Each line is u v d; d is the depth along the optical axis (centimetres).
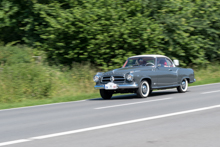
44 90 1502
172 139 566
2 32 2086
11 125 757
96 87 1233
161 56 1361
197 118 756
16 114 951
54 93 1532
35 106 1149
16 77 1486
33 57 1803
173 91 1517
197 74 2192
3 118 880
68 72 1809
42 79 1530
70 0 1886
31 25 1945
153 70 1273
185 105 977
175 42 2077
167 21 2022
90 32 1797
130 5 1920
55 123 754
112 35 1842
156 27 1911
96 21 1838
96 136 597
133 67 1282
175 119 749
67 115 873
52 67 1847
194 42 2186
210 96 1201
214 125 677
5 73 1492
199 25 2180
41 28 1922
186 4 2147
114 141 557
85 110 957
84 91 1662
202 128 651
